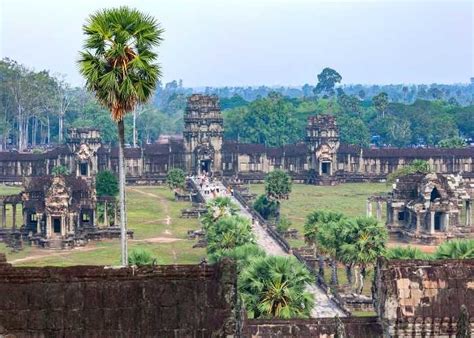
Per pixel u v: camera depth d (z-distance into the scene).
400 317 70.50
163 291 55.38
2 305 54.84
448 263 72.81
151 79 81.06
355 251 143.62
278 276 98.12
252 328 72.88
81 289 55.38
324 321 73.44
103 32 78.88
